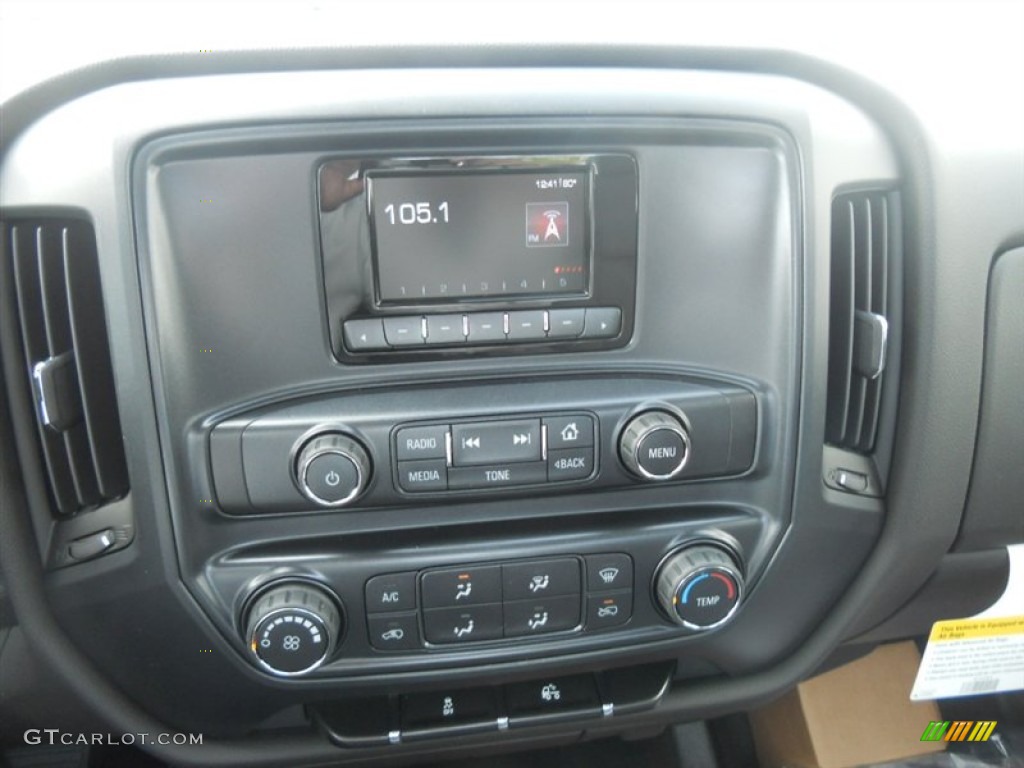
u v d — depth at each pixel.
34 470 0.65
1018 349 0.73
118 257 0.59
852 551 0.78
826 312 0.69
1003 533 0.79
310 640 0.67
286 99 0.58
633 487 0.71
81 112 0.59
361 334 0.63
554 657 0.75
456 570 0.70
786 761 1.08
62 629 0.68
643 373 0.68
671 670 0.82
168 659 0.71
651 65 0.66
